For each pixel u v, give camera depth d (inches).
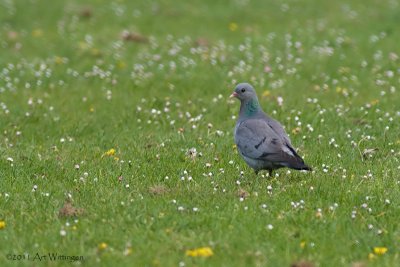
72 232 466.0
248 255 431.2
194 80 946.7
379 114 779.4
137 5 1453.0
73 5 1439.5
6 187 558.9
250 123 577.6
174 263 422.9
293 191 535.5
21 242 455.8
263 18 1358.3
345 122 751.1
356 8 1430.9
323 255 434.9
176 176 581.9
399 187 540.4
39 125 770.8
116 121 783.7
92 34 1232.8
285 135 569.6
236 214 489.1
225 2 1480.1
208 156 639.1
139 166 609.9
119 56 1078.4
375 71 986.1
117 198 529.0
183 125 758.5
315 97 866.1
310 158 626.2
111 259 430.0
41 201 525.7
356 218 486.0
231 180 574.2
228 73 968.9
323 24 1296.8
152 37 1211.2
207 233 464.4
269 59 1047.6
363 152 639.8
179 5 1453.0
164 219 482.9
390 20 1321.4
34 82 951.0
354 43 1144.8
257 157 557.6
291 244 448.1
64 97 883.4
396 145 666.2
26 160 629.0
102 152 663.1
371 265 419.5
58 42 1179.3
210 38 1210.6
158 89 914.7
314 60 1043.9
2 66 1031.6
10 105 842.2
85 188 550.6
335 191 533.3
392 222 480.1
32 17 1349.7
